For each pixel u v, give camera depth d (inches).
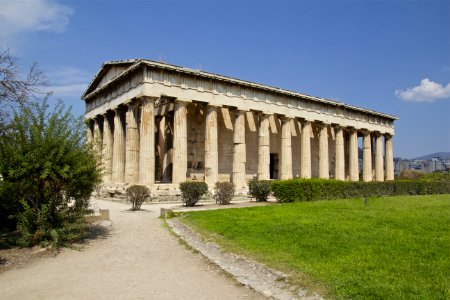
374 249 476.7
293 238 569.6
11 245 645.3
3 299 389.4
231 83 1691.7
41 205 647.8
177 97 1508.4
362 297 331.0
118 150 1680.6
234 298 378.6
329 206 944.3
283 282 401.1
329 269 409.7
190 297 383.6
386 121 2679.6
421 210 835.4
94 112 1943.9
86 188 706.2
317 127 2410.2
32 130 636.7
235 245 574.6
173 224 845.2
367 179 2477.9
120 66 1654.8
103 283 437.4
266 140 1830.7
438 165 6643.7
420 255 440.1
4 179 628.7
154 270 491.8
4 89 778.8
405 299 317.7
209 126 1611.7
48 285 434.0
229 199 1282.0
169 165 1839.3
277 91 1861.5
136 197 1135.6
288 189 1175.0
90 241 684.7
